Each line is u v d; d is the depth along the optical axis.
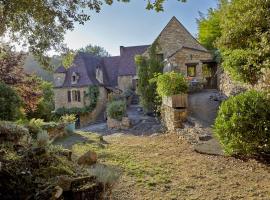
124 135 13.07
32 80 12.88
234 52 10.74
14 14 6.30
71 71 29.78
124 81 31.09
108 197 4.07
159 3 5.49
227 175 5.83
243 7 7.96
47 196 3.45
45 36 6.88
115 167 6.31
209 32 23.91
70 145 9.24
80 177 3.94
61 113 27.83
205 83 19.94
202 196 4.87
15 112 10.69
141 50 33.22
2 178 3.56
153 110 18.31
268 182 5.36
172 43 23.80
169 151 8.04
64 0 6.41
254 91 6.92
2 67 11.62
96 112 28.83
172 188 5.22
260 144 6.35
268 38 6.80
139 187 5.23
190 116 11.04
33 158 4.29
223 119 6.82
